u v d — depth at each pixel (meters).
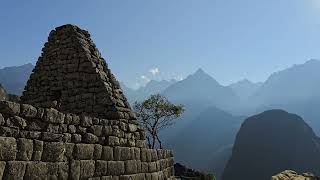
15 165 9.57
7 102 9.65
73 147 11.52
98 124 13.05
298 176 30.62
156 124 39.28
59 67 17.45
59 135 11.05
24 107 10.08
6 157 9.38
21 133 9.89
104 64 17.64
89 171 12.07
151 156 16.30
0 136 9.32
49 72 17.67
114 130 13.84
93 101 16.00
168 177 18.25
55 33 18.22
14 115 9.80
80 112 16.14
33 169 10.04
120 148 13.93
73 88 16.72
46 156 10.49
